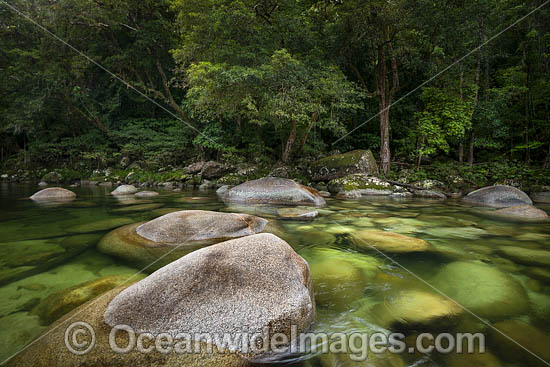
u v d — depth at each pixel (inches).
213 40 438.6
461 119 445.4
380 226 163.0
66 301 69.2
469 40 443.8
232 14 383.6
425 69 464.8
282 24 418.6
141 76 759.1
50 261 100.2
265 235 77.7
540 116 507.8
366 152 434.6
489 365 50.7
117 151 730.8
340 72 423.8
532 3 513.0
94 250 112.3
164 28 648.4
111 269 92.7
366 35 408.5
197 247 114.5
